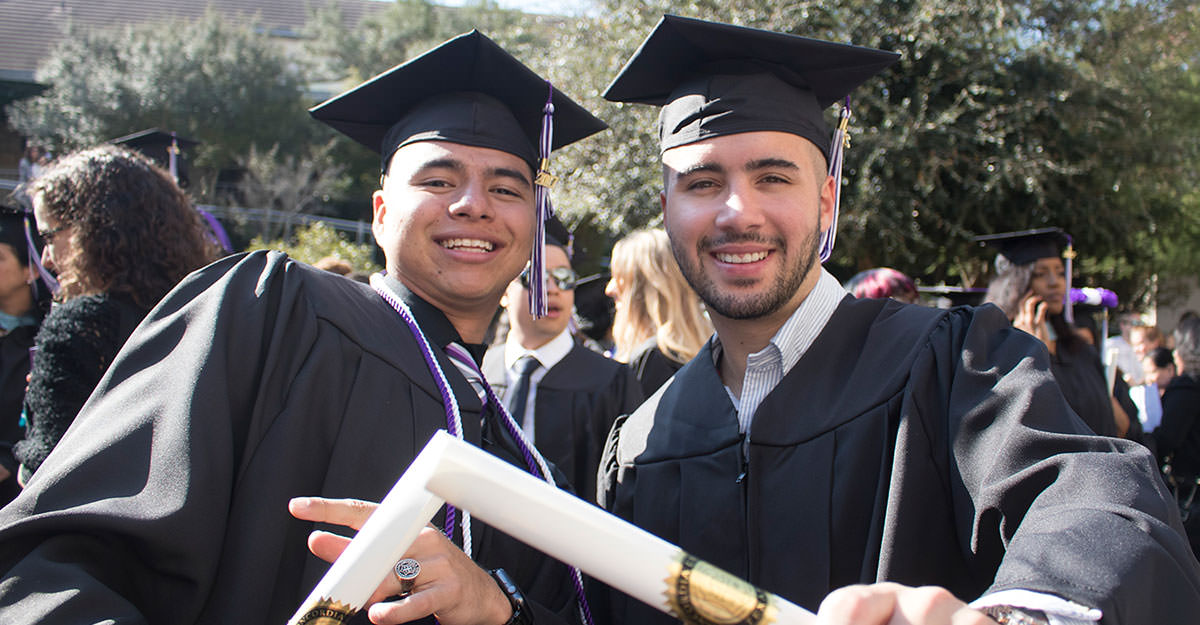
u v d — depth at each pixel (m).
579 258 5.51
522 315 3.62
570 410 3.46
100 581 1.13
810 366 1.67
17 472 2.81
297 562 1.34
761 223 1.60
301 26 29.30
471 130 1.77
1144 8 8.56
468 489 0.81
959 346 1.53
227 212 18.78
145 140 5.43
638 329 4.07
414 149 1.78
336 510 1.13
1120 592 0.93
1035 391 1.31
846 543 1.50
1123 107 8.30
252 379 1.37
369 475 1.42
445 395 1.55
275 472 1.32
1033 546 1.03
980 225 8.66
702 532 1.64
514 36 10.34
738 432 1.69
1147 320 12.35
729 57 1.72
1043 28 8.34
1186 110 9.04
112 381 1.34
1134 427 4.36
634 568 0.79
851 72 1.76
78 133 19.94
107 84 20.34
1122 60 8.61
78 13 26.33
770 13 7.62
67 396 1.84
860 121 7.80
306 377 1.41
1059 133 8.15
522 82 1.85
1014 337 1.47
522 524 0.80
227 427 1.27
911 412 1.48
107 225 2.06
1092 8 8.40
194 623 1.20
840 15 7.61
